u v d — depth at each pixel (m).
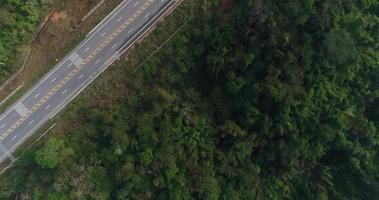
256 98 79.19
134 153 76.81
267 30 75.62
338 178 92.38
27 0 74.38
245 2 76.44
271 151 83.94
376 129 91.00
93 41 79.38
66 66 79.12
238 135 80.19
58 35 78.38
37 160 72.19
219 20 77.81
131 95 79.56
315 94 82.38
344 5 81.62
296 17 76.06
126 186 75.75
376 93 90.12
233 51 77.75
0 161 78.19
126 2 79.81
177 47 77.44
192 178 79.12
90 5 78.69
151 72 78.69
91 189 75.69
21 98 78.56
